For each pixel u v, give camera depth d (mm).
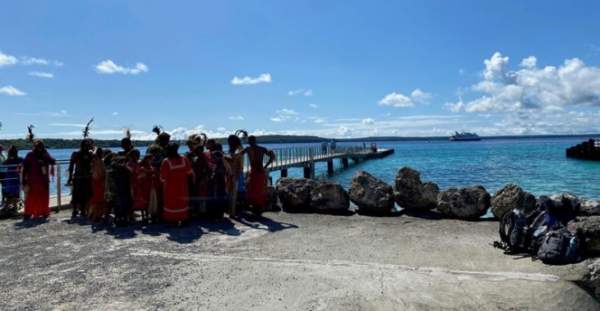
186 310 4141
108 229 7879
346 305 4223
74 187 9164
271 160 9078
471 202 8281
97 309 4180
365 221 8281
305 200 9297
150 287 4750
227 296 4473
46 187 9172
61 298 4465
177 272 5262
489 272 5090
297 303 4281
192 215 8680
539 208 6195
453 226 7719
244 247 6438
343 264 5484
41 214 9094
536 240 5711
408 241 6664
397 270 5215
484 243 6484
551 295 4414
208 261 5711
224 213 9352
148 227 8031
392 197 8883
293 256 5910
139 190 8398
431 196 8891
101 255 6082
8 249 6469
